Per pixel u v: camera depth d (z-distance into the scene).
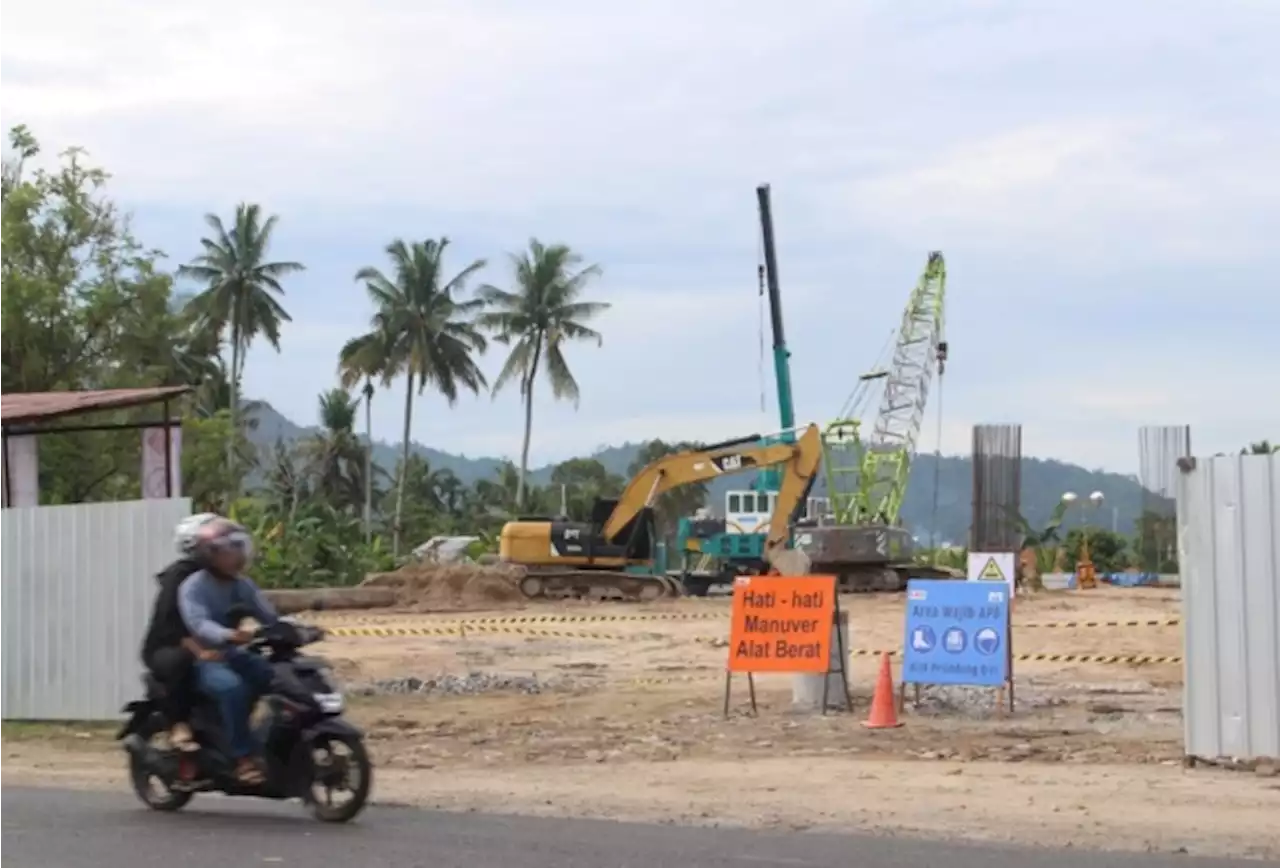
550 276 73.50
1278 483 11.91
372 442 88.19
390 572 48.41
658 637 30.72
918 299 73.75
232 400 71.69
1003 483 54.09
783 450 47.00
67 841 9.26
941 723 15.84
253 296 71.38
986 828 9.91
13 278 43.88
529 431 74.44
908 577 50.56
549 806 11.00
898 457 71.88
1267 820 10.09
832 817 10.41
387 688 20.75
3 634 16.80
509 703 18.84
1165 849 9.11
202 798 11.23
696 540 52.88
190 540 9.84
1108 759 13.12
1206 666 12.25
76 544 16.47
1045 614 35.94
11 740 15.46
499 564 47.75
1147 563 59.19
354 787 9.88
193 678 9.96
